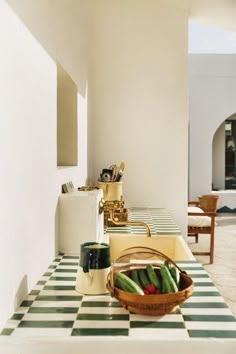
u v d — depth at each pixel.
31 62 1.52
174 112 3.92
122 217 2.97
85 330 1.16
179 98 3.91
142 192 3.95
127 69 3.92
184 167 3.93
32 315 1.28
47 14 1.81
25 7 1.44
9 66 1.25
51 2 1.89
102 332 1.14
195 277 1.70
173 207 3.95
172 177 3.94
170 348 1.08
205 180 9.41
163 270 1.36
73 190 2.36
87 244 1.56
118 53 3.91
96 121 3.95
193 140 9.38
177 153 3.93
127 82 3.93
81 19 3.05
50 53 1.87
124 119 3.94
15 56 1.31
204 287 1.56
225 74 9.29
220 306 1.35
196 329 1.16
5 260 1.21
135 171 3.95
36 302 1.40
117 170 3.31
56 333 1.14
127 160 3.95
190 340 1.08
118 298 1.29
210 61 9.27
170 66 3.90
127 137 3.95
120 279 1.35
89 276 1.47
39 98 1.65
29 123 1.49
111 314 1.28
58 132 2.84
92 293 1.47
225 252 5.70
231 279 4.41
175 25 3.88
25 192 1.43
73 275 1.72
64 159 2.85
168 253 2.62
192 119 9.36
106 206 2.85
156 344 1.09
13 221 1.29
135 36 3.90
